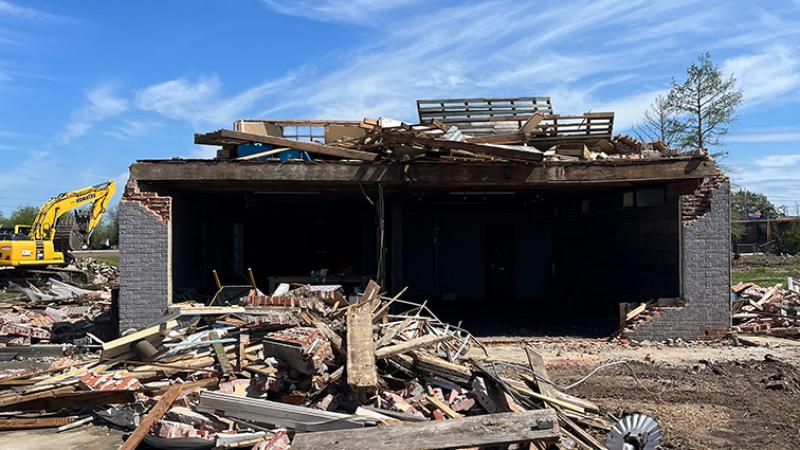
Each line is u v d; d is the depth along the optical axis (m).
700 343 12.23
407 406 6.75
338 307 10.98
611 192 15.09
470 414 6.89
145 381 7.75
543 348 12.01
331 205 19.14
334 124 16.09
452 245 20.66
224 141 12.77
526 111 15.98
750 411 7.68
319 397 7.07
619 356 11.12
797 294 15.02
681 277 12.50
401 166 12.19
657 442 5.43
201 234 15.79
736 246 35.88
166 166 11.84
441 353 8.75
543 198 17.78
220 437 6.06
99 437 6.78
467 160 12.05
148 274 11.91
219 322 9.44
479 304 19.64
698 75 29.41
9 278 25.91
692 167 12.19
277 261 20.70
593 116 13.93
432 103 15.72
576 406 7.22
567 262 19.42
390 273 16.91
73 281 27.61
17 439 6.75
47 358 11.52
